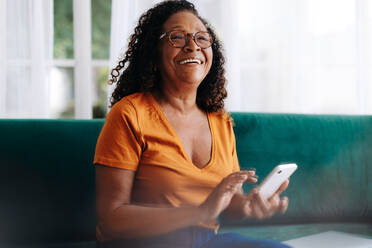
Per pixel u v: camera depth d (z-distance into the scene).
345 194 1.76
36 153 1.46
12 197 1.42
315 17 2.37
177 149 1.12
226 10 2.24
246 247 1.02
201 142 1.20
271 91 2.36
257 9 2.34
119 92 1.28
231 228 1.61
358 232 1.57
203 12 2.23
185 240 1.06
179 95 1.20
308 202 1.73
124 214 1.00
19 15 2.06
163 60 1.18
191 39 1.17
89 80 2.21
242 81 2.36
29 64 2.08
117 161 1.06
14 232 1.42
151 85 1.19
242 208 1.15
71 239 1.46
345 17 2.38
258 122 1.72
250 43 2.35
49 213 1.45
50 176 1.46
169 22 1.20
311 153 1.75
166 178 1.09
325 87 2.42
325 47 2.39
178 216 0.96
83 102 2.20
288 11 2.34
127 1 2.10
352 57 2.41
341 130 1.80
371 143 1.81
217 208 0.94
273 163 1.70
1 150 1.43
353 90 2.42
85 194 1.48
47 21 2.12
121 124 1.08
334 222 1.75
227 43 2.24
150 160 1.10
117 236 1.02
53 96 2.22
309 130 1.77
